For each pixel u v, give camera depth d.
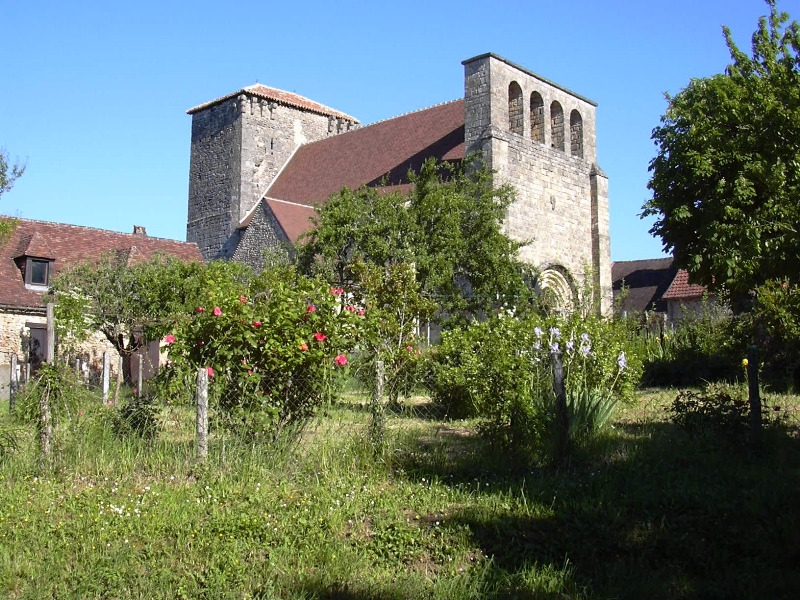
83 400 9.16
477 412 10.31
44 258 25.97
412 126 34.91
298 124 43.34
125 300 20.25
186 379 8.79
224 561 5.52
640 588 5.16
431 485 7.58
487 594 5.06
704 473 7.75
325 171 37.81
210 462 7.91
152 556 5.65
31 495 7.21
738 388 14.22
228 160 41.91
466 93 29.42
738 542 5.95
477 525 6.36
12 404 12.52
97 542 5.91
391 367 11.90
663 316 25.89
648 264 46.16
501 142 28.50
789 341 14.24
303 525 6.20
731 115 19.34
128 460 8.20
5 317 24.59
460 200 21.83
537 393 9.45
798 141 17.95
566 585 5.24
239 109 41.50
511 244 23.53
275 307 8.83
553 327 12.09
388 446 8.37
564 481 7.57
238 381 8.56
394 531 6.12
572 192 32.22
